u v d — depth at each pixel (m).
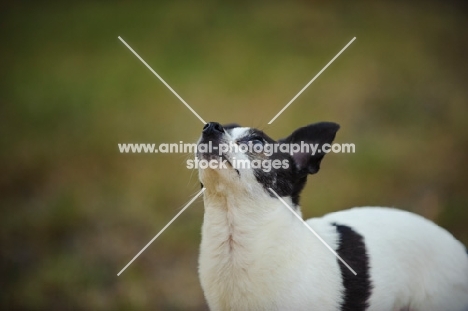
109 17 51.94
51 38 49.22
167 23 50.78
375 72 43.16
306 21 50.66
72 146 36.09
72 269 26.06
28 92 42.38
